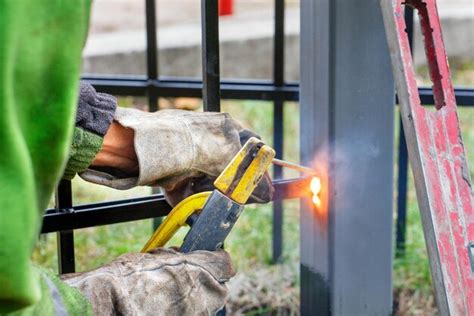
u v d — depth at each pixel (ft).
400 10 7.73
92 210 8.71
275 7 14.08
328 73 9.11
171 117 7.75
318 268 9.78
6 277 4.71
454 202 7.64
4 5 4.59
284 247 16.08
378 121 9.41
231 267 7.49
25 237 4.71
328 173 9.35
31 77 4.79
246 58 26.37
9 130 4.60
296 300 14.38
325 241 9.59
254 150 7.43
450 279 7.50
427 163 7.64
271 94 14.33
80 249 15.69
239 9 31.99
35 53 4.77
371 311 9.96
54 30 4.83
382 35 9.16
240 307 14.35
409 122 7.71
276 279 14.94
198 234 7.43
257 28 27.78
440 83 7.93
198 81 14.52
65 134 4.99
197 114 7.91
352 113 9.28
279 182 9.29
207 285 7.28
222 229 7.48
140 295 6.88
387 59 9.25
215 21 8.68
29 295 4.81
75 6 4.88
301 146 9.64
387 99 9.39
